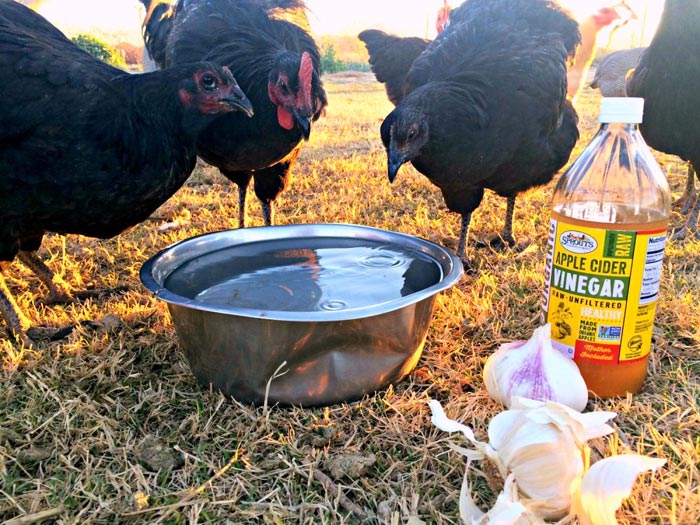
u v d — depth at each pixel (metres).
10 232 0.54
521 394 0.41
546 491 0.32
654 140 0.79
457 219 0.99
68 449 0.41
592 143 0.45
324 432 0.42
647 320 0.42
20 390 0.49
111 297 0.69
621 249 0.40
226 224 0.99
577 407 0.40
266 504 0.36
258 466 0.40
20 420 0.44
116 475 0.39
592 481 0.30
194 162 0.62
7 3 0.59
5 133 0.49
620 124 0.43
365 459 0.39
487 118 0.67
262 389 0.44
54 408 0.46
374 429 0.43
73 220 0.55
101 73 0.55
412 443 0.42
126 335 0.58
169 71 0.57
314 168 1.46
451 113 0.66
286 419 0.44
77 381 0.49
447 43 0.77
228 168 0.79
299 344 0.42
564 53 0.76
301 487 0.38
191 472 0.39
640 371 0.44
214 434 0.43
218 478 0.39
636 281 0.41
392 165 0.67
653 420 0.42
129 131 0.53
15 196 0.52
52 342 0.57
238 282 0.51
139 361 0.54
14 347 0.56
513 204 0.86
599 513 0.30
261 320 0.41
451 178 0.71
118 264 0.81
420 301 0.44
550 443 0.31
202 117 0.58
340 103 3.16
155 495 0.37
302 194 1.22
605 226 0.40
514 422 0.33
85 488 0.38
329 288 0.49
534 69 0.69
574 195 0.44
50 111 0.50
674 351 0.52
